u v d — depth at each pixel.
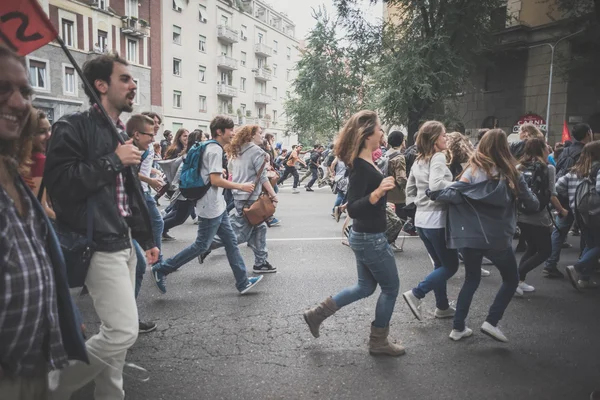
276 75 58.66
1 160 1.57
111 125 2.35
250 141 5.49
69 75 28.41
